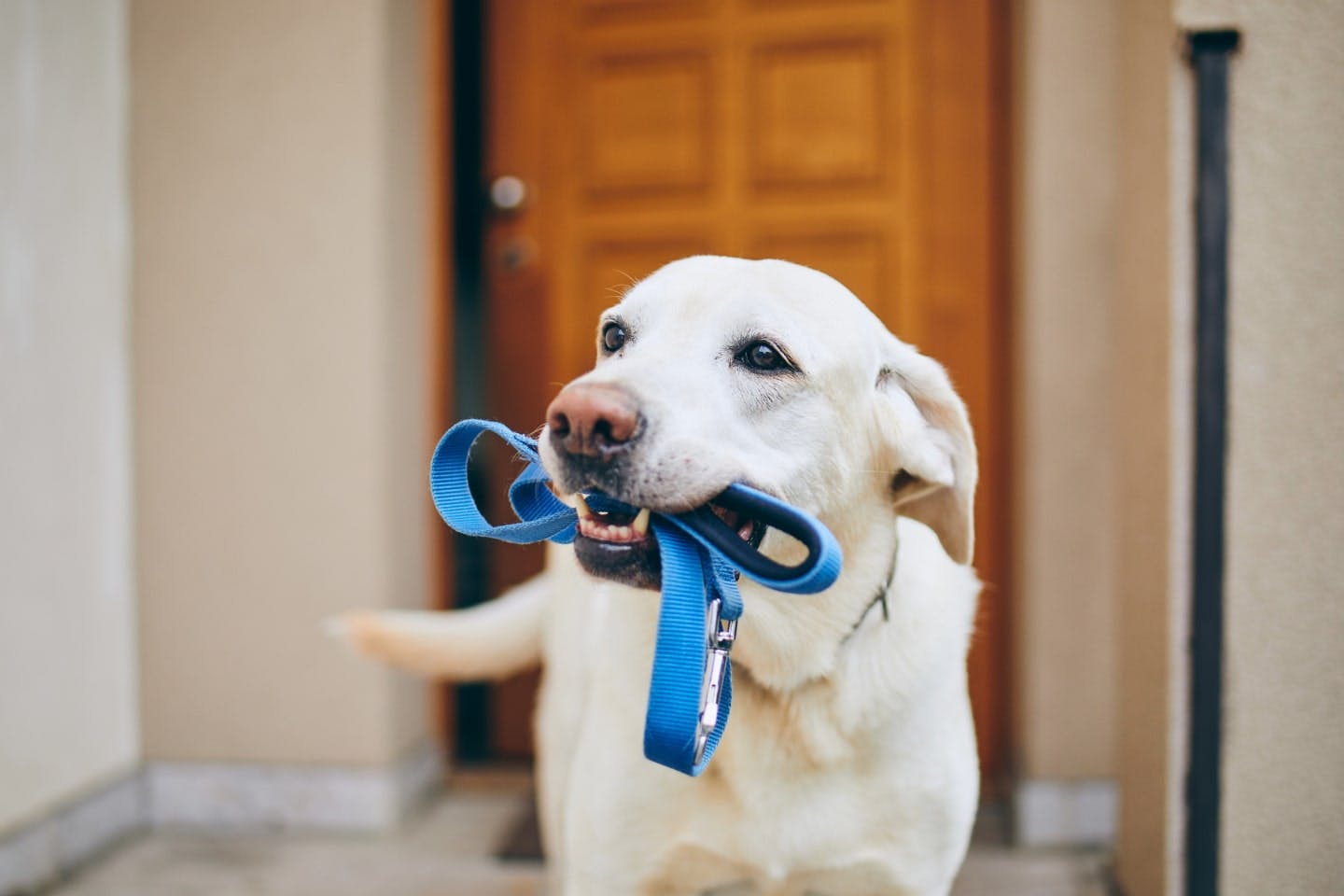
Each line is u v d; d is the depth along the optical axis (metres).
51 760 2.25
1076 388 2.35
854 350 1.35
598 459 1.14
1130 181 2.04
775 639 1.32
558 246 2.86
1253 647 1.69
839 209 2.74
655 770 1.34
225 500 2.53
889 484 1.42
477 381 2.89
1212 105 1.68
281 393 2.51
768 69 2.76
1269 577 1.68
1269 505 1.68
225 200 2.52
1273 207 1.67
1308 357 1.67
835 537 1.37
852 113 2.73
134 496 2.57
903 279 2.72
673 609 1.05
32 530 2.20
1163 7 1.81
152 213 2.54
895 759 1.36
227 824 2.54
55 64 2.31
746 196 2.78
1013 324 2.57
